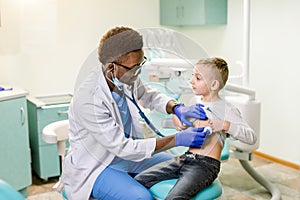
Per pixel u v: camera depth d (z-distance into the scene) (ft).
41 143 10.44
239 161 10.94
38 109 10.29
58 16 12.33
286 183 10.43
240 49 12.96
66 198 5.84
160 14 14.58
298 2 10.94
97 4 13.03
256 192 9.81
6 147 9.31
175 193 5.22
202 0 12.82
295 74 11.33
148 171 5.79
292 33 11.24
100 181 5.41
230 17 13.21
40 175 10.59
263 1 12.01
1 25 11.34
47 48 12.28
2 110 9.09
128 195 5.19
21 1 11.59
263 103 12.51
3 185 3.05
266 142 12.57
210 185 5.64
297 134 11.52
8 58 11.66
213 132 5.75
